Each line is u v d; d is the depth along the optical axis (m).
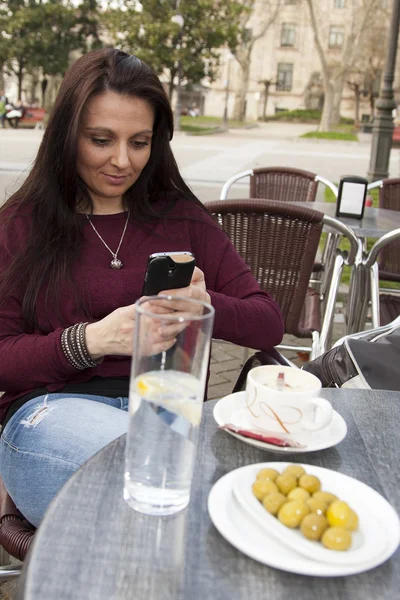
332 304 2.78
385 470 1.05
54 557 0.80
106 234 1.77
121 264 1.75
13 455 1.44
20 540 1.38
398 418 1.23
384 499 0.92
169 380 0.87
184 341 0.86
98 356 1.51
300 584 0.78
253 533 0.84
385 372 1.47
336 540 0.80
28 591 0.74
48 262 1.65
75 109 1.61
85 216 1.77
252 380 1.11
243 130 36.16
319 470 0.96
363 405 1.28
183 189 1.90
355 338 1.70
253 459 1.05
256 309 1.79
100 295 1.68
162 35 29.47
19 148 16.64
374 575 0.81
